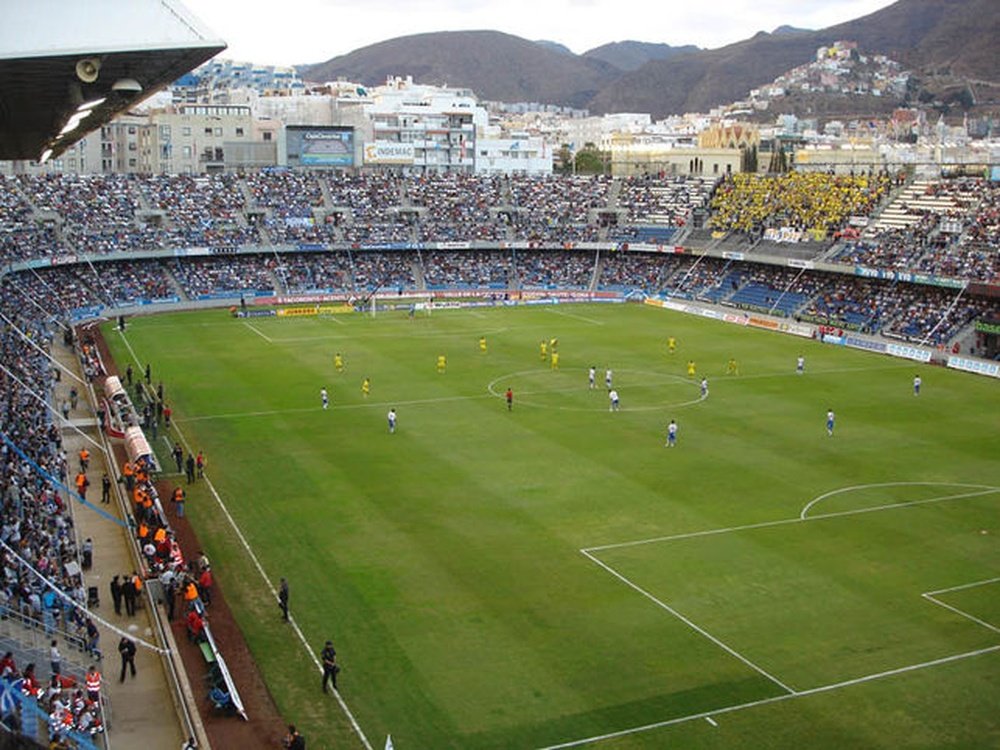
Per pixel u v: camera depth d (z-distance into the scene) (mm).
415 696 34688
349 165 171875
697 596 42906
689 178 162875
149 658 37062
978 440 69000
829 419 69312
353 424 70875
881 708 34250
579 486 57469
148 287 125938
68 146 47062
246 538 49281
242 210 143250
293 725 32062
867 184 136500
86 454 59094
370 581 44219
